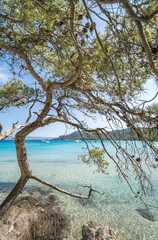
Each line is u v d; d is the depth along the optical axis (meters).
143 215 7.10
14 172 14.97
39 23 2.46
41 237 4.97
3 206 4.06
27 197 6.67
